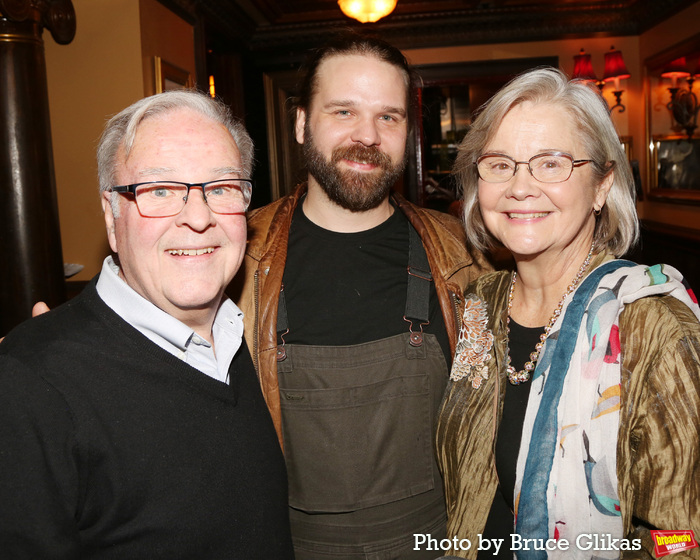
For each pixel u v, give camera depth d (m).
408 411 1.59
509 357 1.40
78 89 4.02
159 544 1.00
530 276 1.39
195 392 1.11
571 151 1.26
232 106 6.58
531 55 6.61
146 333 1.11
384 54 1.68
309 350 1.57
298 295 1.65
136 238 1.09
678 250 5.74
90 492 0.98
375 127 1.65
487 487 1.37
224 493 1.08
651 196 6.33
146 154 1.09
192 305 1.12
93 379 1.01
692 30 5.27
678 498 1.05
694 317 1.12
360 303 1.64
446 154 7.54
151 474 1.01
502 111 1.29
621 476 1.12
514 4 6.12
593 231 1.40
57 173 4.08
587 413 1.15
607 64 6.37
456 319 1.66
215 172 1.12
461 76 6.67
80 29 3.99
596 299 1.20
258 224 1.72
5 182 2.86
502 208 1.33
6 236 2.89
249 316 1.63
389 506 1.57
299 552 1.60
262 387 1.54
